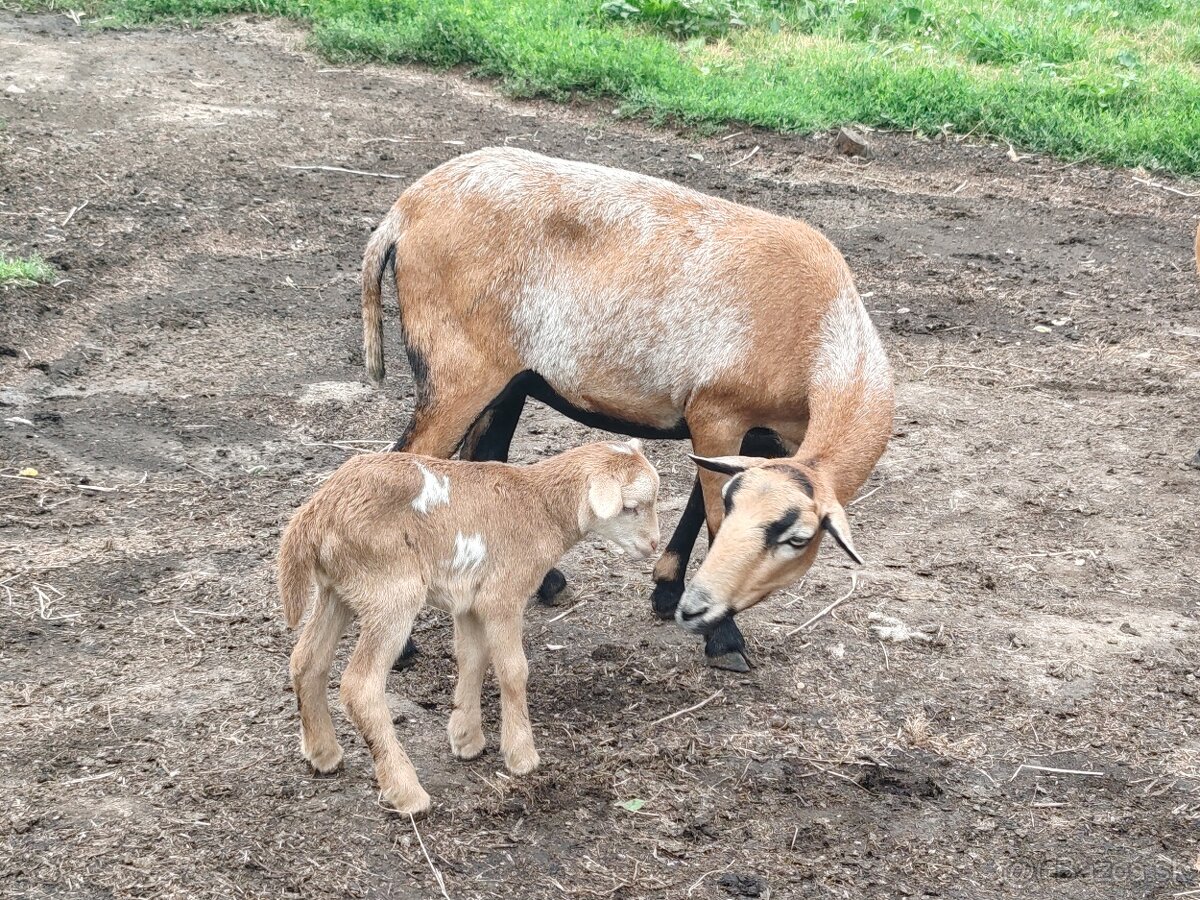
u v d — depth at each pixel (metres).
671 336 2.51
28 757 2.28
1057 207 4.98
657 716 2.45
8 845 2.12
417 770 2.30
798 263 2.50
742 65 6.18
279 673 2.48
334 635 2.23
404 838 2.18
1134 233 4.77
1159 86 6.09
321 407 3.35
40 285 3.70
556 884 2.13
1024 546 2.96
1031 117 5.62
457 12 6.26
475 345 2.58
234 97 5.54
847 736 2.43
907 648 2.64
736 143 5.41
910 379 3.65
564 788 2.29
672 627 2.67
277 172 4.77
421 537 2.17
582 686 2.50
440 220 2.58
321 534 2.14
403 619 2.17
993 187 5.15
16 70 5.56
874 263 4.39
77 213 4.22
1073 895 2.17
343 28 6.23
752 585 2.26
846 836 2.24
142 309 3.69
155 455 3.10
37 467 3.01
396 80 5.95
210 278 3.92
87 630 2.55
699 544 2.94
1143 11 7.46
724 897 2.12
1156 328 3.99
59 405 3.25
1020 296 4.19
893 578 2.84
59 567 2.71
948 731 2.45
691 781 2.32
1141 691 2.56
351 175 4.80
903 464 3.25
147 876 2.09
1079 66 6.28
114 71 5.70
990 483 3.19
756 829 2.24
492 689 2.48
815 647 2.63
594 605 2.72
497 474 2.25
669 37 6.61
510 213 2.56
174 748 2.31
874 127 5.69
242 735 2.34
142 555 2.76
